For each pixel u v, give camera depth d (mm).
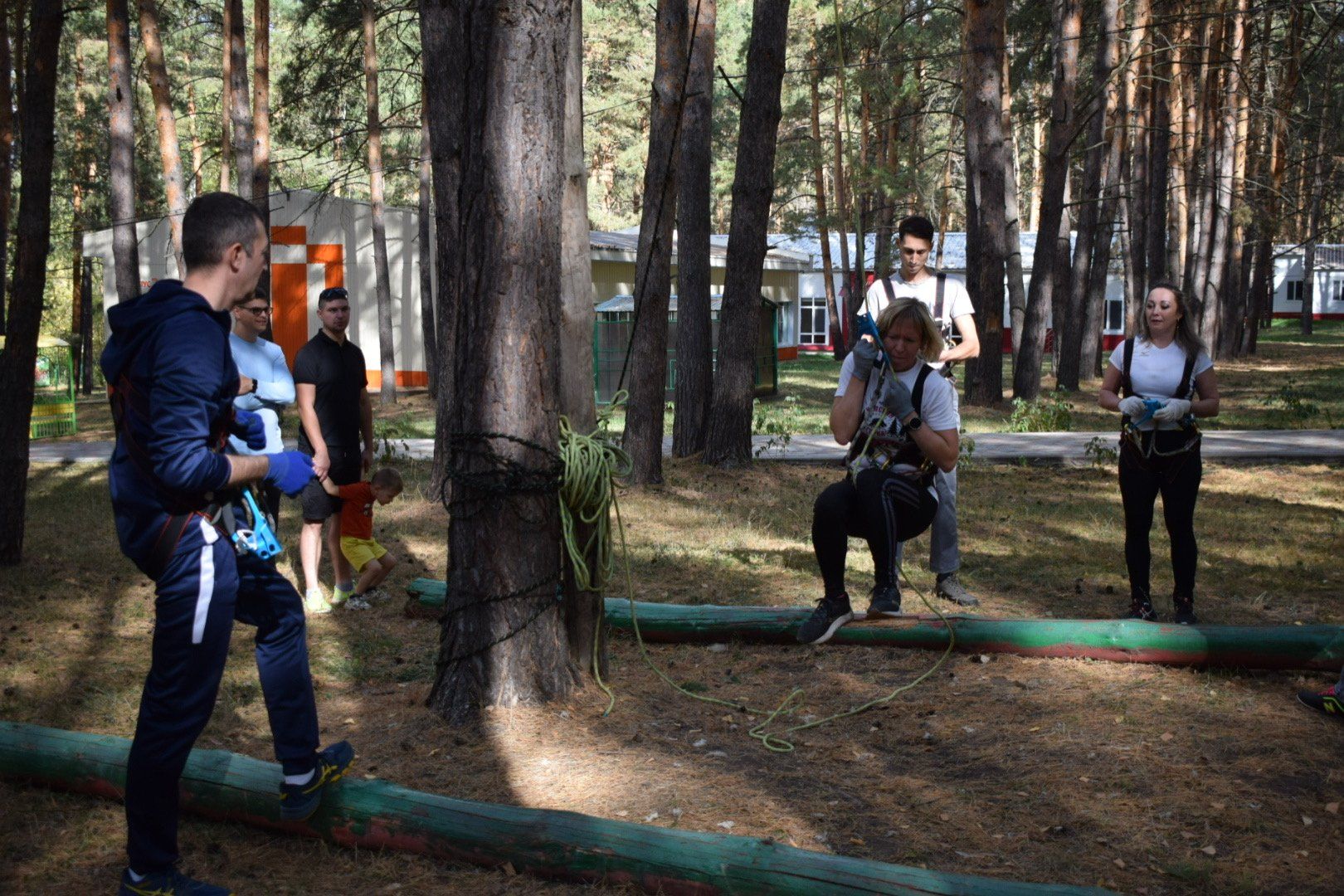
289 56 40031
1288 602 7027
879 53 33500
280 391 6461
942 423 5773
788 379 34719
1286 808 4082
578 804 4141
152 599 7715
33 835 3980
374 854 3844
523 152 4660
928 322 5703
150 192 39125
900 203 39562
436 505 11227
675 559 8648
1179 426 6277
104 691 5641
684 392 14516
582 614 5293
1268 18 31219
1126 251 32250
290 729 3762
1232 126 32094
